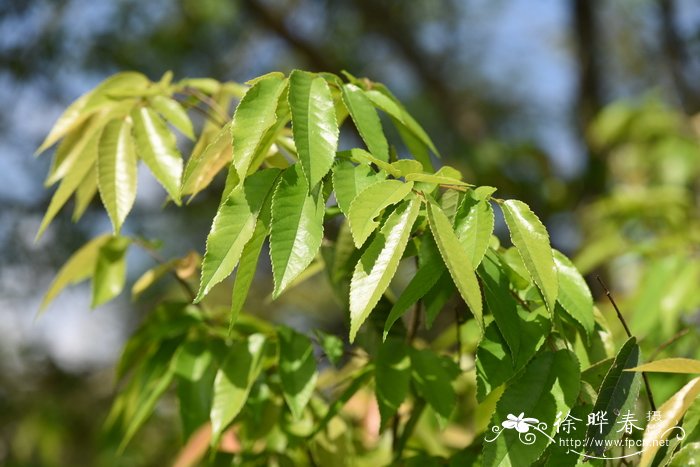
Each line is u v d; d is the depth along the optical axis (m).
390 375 0.98
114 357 2.88
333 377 1.14
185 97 1.10
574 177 2.73
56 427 2.36
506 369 0.87
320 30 3.23
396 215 0.83
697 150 2.04
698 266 1.21
